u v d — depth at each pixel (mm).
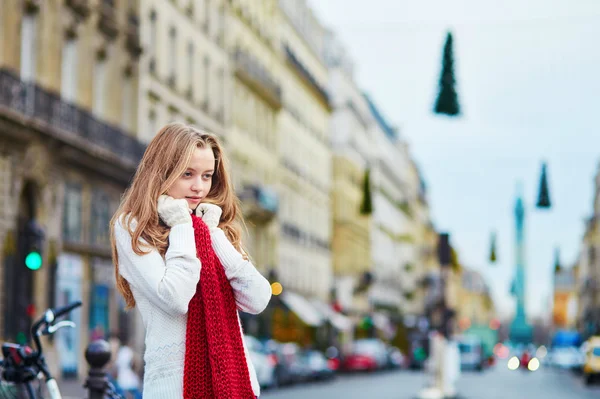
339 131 93625
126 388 21328
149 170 4227
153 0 45469
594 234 128875
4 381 5855
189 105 50719
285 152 73125
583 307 146125
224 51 57312
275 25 70312
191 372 4047
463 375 70125
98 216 37625
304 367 46625
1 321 29844
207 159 4258
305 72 77875
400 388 42562
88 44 36969
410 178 142625
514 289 74312
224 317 4129
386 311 109688
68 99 35750
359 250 98000
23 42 32500
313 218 82188
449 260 32156
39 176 31688
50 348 32625
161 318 4105
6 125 29219
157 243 4141
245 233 4531
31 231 25109
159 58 46094
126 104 41906
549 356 97500
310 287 79250
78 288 35500
